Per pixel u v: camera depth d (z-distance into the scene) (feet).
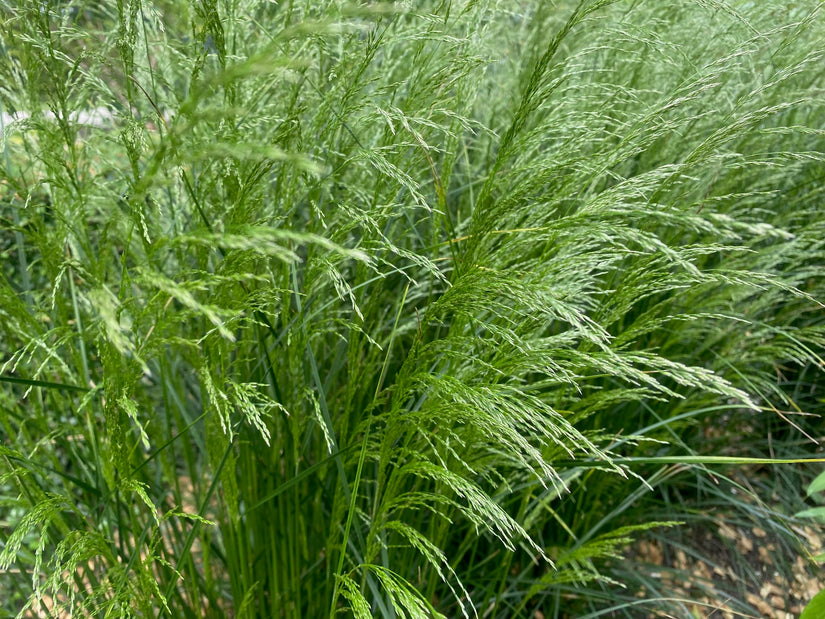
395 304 6.73
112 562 4.40
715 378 3.73
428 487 5.49
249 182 3.97
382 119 4.80
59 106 4.47
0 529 5.28
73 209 4.67
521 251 5.10
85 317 5.98
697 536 8.39
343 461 5.18
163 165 2.93
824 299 7.94
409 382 4.30
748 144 6.88
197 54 4.07
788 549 8.29
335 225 5.57
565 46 7.10
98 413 5.77
